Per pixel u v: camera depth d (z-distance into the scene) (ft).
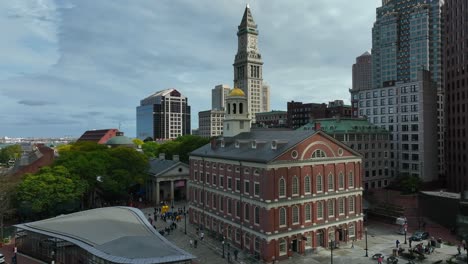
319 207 204.74
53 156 336.29
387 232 234.38
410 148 375.66
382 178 383.24
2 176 265.13
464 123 319.68
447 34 352.49
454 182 334.44
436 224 249.34
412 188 330.54
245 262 186.09
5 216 253.65
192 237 232.12
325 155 208.13
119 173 303.68
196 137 463.01
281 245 188.96
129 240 152.46
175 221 270.67
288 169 191.93
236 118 268.41
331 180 210.38
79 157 295.28
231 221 217.15
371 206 278.05
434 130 374.43
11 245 214.07
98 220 185.78
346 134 356.18
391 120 396.16
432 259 180.86
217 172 235.20
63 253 167.53
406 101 379.76
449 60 346.74
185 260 139.03
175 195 360.07
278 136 222.69
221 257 194.49
